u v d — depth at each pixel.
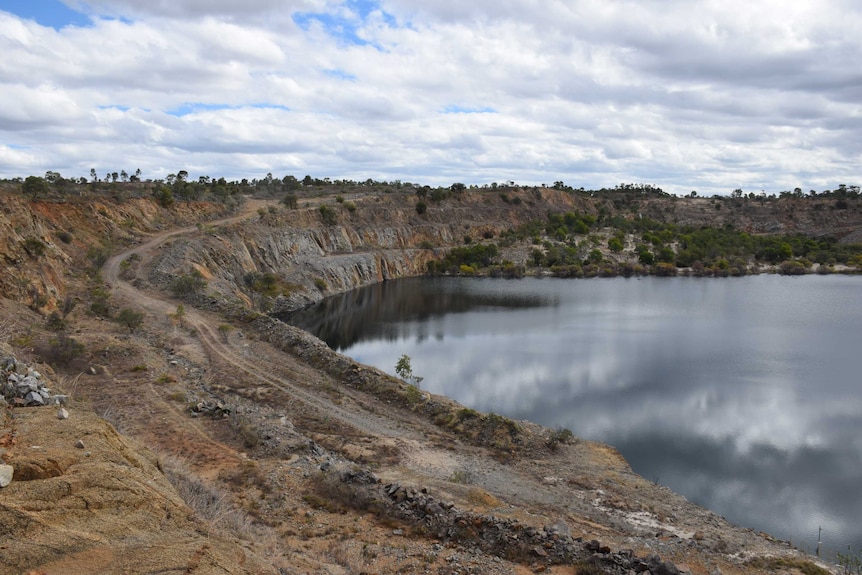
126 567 8.95
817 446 39.69
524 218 186.12
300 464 25.02
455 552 18.33
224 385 39.44
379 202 157.00
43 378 18.28
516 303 102.50
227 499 18.86
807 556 24.86
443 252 149.38
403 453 31.80
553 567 17.86
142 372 37.75
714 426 43.06
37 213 69.38
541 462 33.81
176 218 101.06
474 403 47.88
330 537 18.30
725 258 150.88
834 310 92.88
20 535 8.98
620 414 45.47
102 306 52.75
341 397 40.16
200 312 58.69
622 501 29.06
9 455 11.06
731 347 67.88
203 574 9.29
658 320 85.62
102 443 12.74
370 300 104.81
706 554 23.16
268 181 179.88
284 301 92.50
